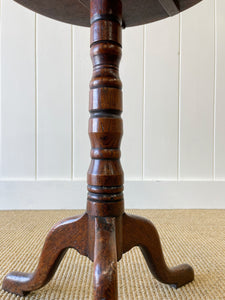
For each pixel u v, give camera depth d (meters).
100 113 0.43
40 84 1.16
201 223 0.96
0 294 0.51
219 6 1.17
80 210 1.15
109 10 0.43
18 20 1.15
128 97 1.17
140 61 1.17
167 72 1.17
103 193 0.42
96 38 0.43
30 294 0.51
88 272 0.60
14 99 1.16
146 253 0.50
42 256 0.47
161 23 1.17
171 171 1.18
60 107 1.17
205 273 0.60
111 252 0.38
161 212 1.11
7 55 1.15
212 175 1.18
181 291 0.52
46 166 1.17
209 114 1.18
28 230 0.88
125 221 0.45
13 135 1.16
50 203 1.16
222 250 0.72
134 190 1.17
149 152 1.17
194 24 1.17
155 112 1.17
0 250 0.71
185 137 1.18
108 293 0.34
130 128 1.17
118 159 0.44
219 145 1.19
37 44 1.16
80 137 1.17
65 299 0.49
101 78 0.42
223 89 1.18
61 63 1.16
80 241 0.44
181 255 0.69
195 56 1.18
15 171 1.16
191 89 1.18
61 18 0.66
